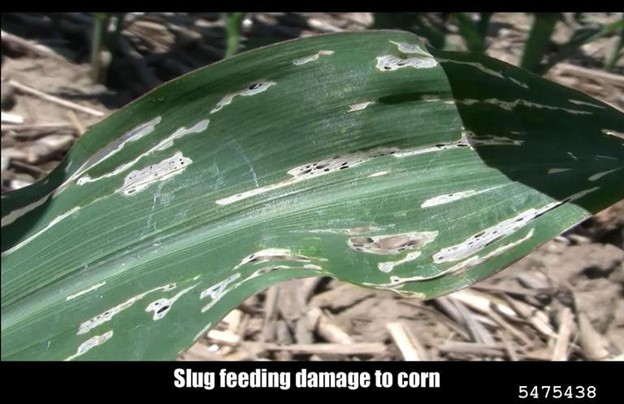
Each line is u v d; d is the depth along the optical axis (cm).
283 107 34
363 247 33
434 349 42
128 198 34
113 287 33
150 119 34
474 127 34
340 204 34
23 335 33
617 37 53
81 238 34
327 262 33
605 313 43
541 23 46
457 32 54
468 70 34
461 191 34
